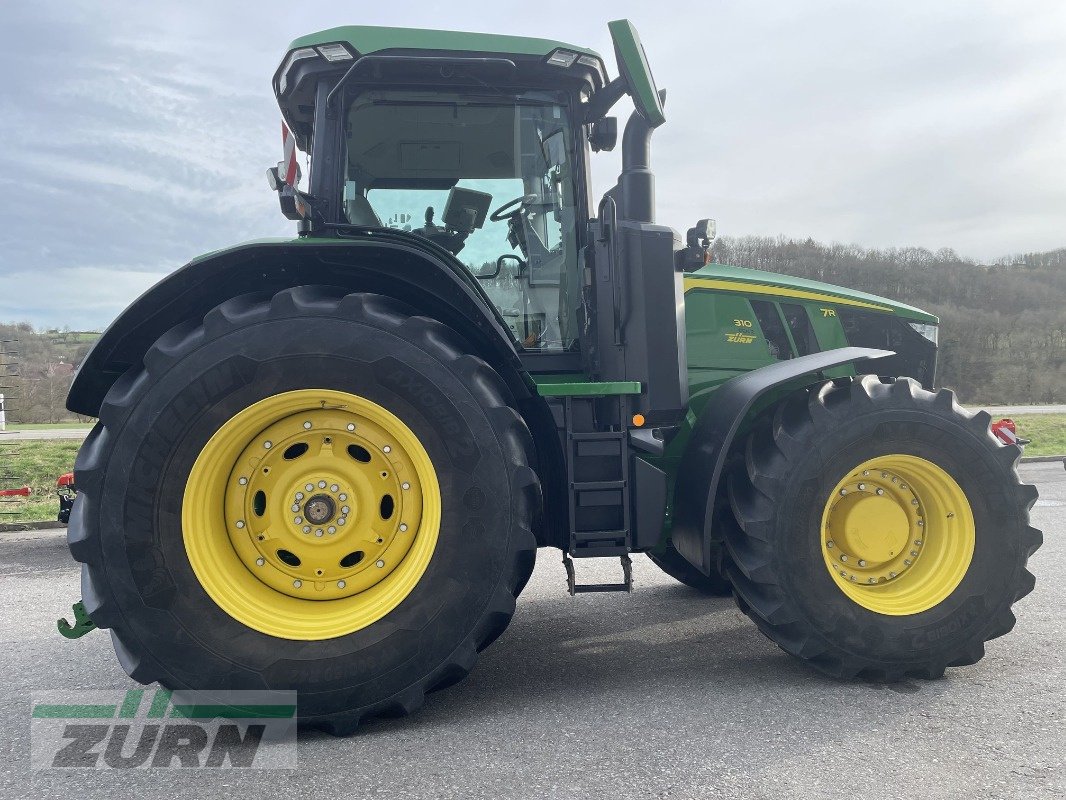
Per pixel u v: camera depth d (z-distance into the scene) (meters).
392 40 2.91
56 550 6.84
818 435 2.72
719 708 2.49
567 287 3.17
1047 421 23.55
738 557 2.76
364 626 2.39
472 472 2.45
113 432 2.35
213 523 2.43
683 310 2.95
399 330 2.47
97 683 2.95
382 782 2.02
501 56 2.97
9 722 2.53
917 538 2.86
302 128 3.54
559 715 2.48
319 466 2.49
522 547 2.46
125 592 2.31
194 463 2.37
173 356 2.38
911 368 4.06
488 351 2.80
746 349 3.65
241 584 2.42
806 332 3.80
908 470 2.81
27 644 3.56
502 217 3.14
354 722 2.36
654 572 5.06
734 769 2.03
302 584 2.48
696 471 2.84
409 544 2.51
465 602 2.42
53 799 1.97
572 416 2.80
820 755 2.10
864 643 2.67
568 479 2.73
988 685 2.66
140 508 2.33
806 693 2.62
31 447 16.75
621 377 2.89
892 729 2.28
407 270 2.64
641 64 2.79
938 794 1.87
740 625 3.63
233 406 2.39
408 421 2.45
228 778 2.07
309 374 2.43
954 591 2.74
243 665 2.33
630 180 2.98
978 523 2.76
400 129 3.06
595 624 3.73
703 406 3.50
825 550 2.73
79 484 2.33
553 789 1.94
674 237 2.91
